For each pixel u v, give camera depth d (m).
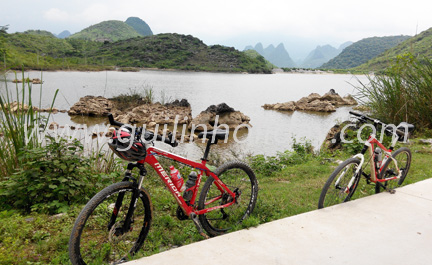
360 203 4.43
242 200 4.19
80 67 141.12
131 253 3.39
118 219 3.25
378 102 11.30
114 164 7.05
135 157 2.98
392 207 4.32
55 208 4.97
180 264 2.90
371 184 5.95
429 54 12.15
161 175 3.34
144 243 3.66
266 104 33.22
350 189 4.57
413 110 10.65
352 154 9.38
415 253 3.26
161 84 65.19
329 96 39.19
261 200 4.98
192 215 3.50
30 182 5.10
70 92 40.72
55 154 5.46
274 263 2.99
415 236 3.59
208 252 3.12
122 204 3.19
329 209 4.20
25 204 5.09
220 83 79.31
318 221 3.86
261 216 4.39
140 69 187.75
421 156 8.23
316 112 31.06
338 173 4.30
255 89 63.81
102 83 60.81
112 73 122.94
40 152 5.29
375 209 4.25
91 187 5.57
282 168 8.65
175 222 4.29
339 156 9.65
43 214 4.65
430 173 6.68
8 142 5.91
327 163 8.78
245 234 3.49
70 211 4.78
